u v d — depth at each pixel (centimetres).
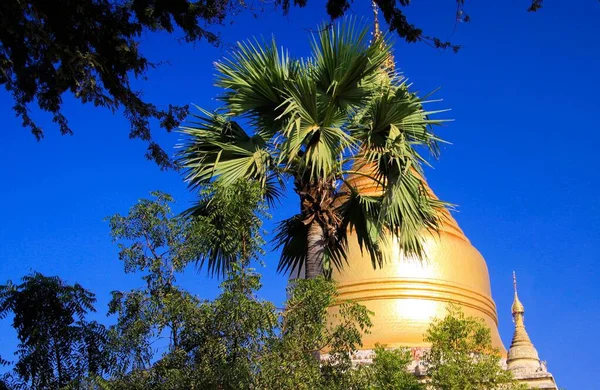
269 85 2088
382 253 2345
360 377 1953
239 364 1694
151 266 1827
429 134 2106
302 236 2269
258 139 2162
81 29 1703
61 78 1678
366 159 2150
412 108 2058
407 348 3841
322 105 2072
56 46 1638
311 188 2114
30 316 1914
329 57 2066
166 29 1756
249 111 2164
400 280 4519
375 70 2147
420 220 2145
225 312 1719
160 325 1756
